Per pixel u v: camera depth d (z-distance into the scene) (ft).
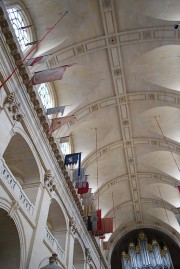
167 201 72.33
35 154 34.65
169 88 46.91
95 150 57.98
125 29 42.16
